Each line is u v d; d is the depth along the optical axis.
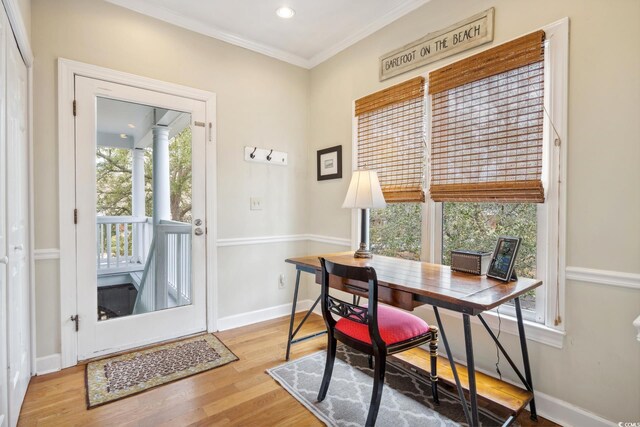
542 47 1.71
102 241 2.32
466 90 2.05
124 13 2.36
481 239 2.04
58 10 2.12
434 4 2.25
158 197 2.53
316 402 1.80
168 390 1.90
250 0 2.37
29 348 1.97
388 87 2.56
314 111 3.30
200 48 2.69
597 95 1.55
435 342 1.75
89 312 2.25
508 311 1.90
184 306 2.65
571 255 1.63
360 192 2.20
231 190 2.87
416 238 2.39
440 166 2.20
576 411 1.61
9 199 1.49
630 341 1.46
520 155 1.80
